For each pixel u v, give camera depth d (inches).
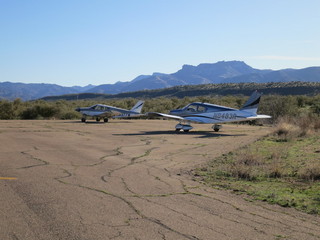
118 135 804.0
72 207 245.4
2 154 494.9
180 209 247.3
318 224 221.8
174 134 840.9
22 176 346.6
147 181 338.3
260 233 203.0
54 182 322.7
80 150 550.6
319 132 791.7
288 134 727.1
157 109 1823.3
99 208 244.8
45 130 910.4
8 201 256.8
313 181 346.0
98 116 1283.2
